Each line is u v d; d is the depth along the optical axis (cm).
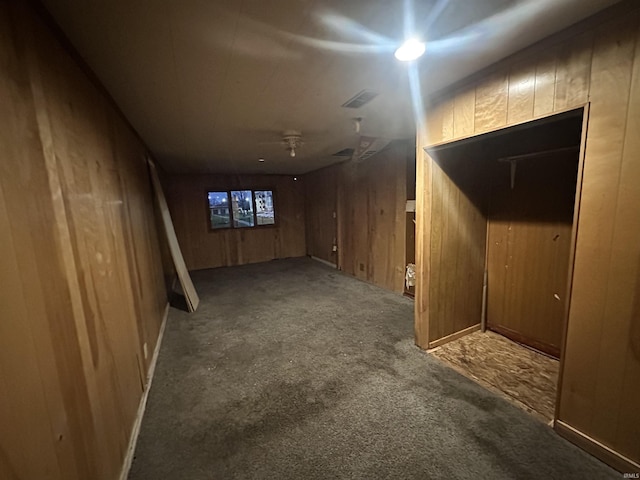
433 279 252
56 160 112
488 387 205
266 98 213
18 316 78
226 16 120
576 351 151
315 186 670
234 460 151
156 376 230
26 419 78
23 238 85
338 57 158
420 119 230
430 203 240
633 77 123
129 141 256
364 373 226
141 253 259
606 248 138
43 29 109
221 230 659
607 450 142
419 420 176
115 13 115
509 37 146
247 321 338
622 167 130
